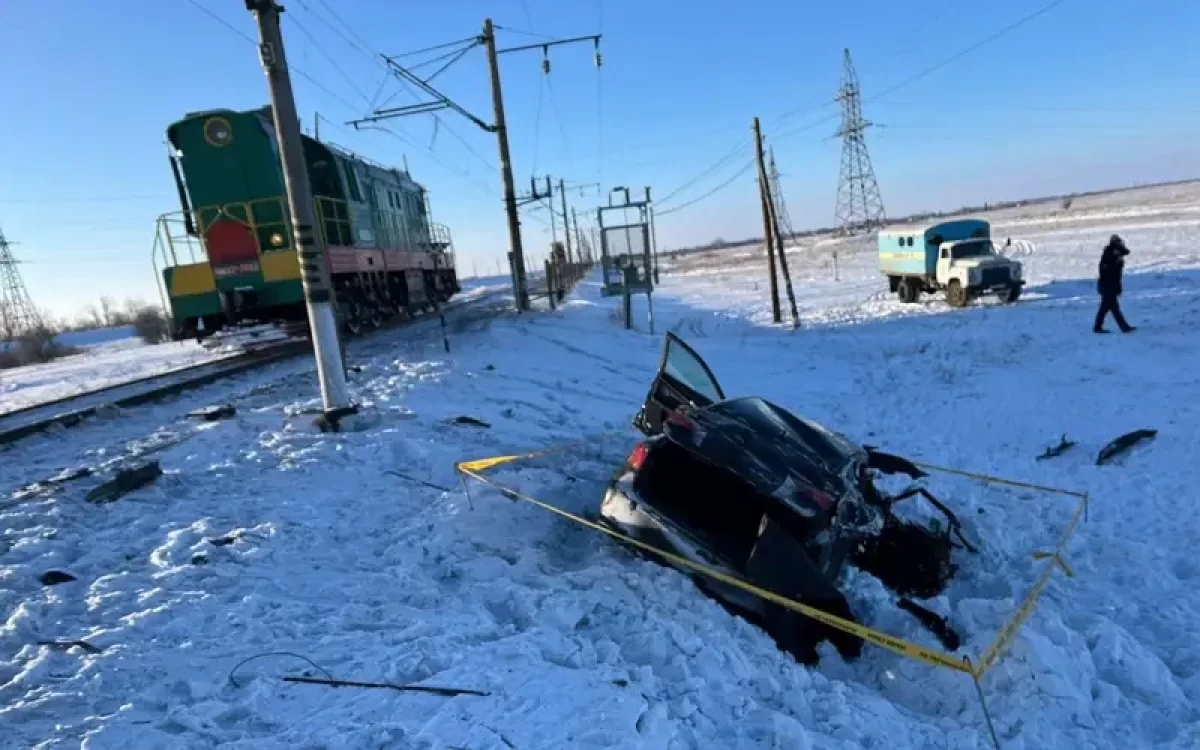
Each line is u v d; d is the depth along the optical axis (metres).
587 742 2.85
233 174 14.98
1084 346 15.05
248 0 7.85
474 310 27.48
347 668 3.44
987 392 12.41
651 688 3.47
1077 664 3.99
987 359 15.23
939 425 10.91
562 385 12.90
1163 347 14.08
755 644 4.08
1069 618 4.67
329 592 4.46
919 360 16.00
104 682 3.34
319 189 17.39
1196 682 4.00
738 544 4.75
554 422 10.18
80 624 3.99
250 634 3.82
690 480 5.13
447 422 9.01
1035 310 21.12
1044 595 5.05
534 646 3.71
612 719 3.01
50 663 3.51
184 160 15.07
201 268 15.15
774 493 4.43
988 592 5.38
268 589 4.45
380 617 4.10
